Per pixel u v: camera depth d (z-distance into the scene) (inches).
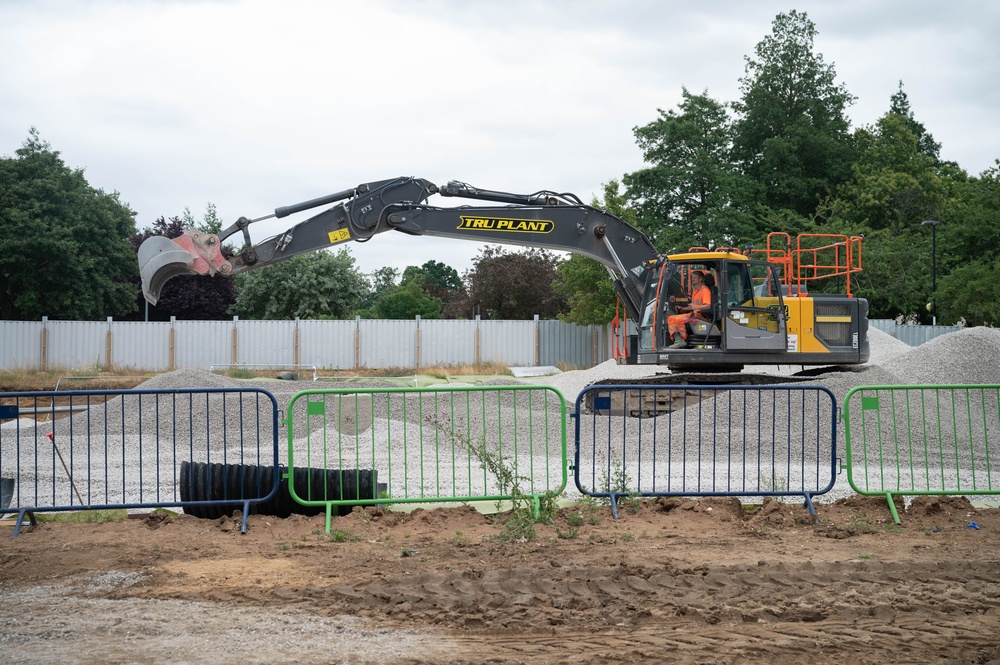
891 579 271.4
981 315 1437.0
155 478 458.0
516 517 344.8
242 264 669.3
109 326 1371.8
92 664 200.1
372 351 1421.0
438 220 699.4
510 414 597.0
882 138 2178.9
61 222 1731.1
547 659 204.5
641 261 739.4
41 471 474.3
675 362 655.1
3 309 1732.3
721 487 416.8
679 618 236.1
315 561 296.2
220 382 758.5
